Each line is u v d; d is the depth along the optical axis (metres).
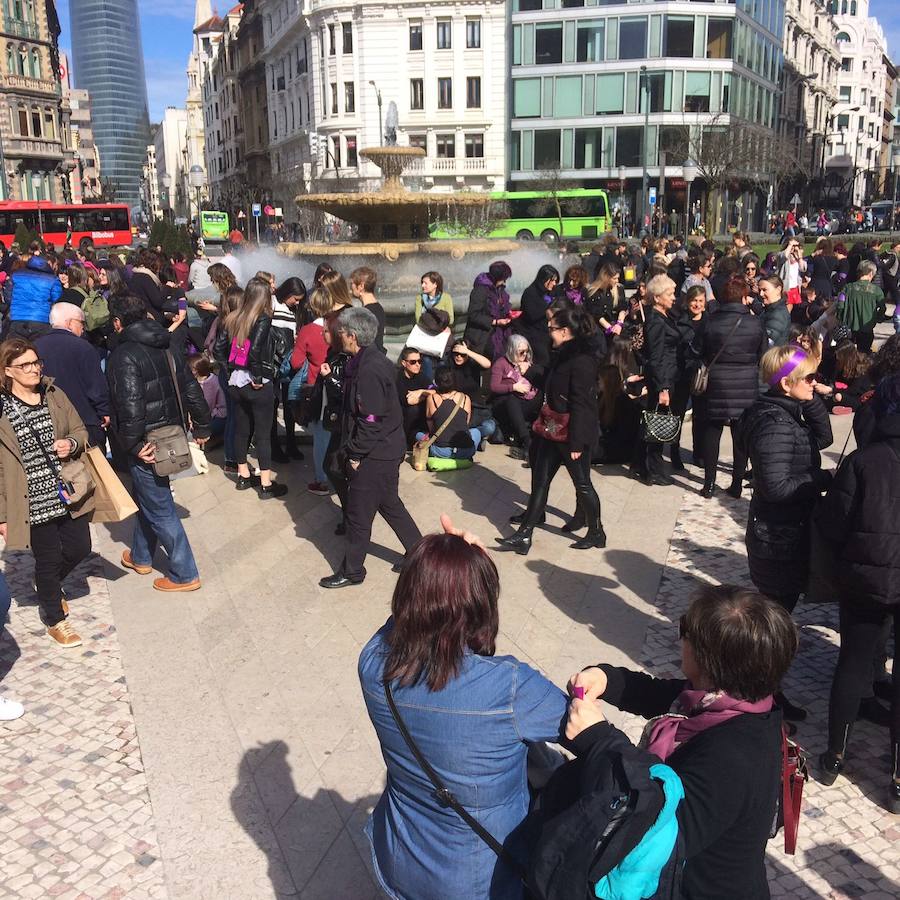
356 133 62.22
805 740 4.15
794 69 77.06
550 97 59.59
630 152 58.84
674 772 1.98
